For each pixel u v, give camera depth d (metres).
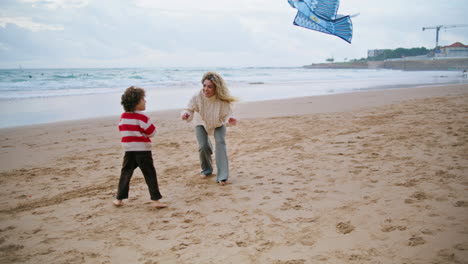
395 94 15.29
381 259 2.46
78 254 2.76
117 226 3.28
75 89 20.66
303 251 2.65
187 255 2.68
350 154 5.46
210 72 4.24
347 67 135.25
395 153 5.34
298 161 5.26
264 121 9.16
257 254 2.64
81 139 7.46
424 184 3.93
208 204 3.75
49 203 3.93
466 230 2.79
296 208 3.48
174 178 4.76
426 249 2.54
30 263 2.64
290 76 43.69
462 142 5.72
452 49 114.50
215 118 4.34
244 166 5.18
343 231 2.93
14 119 10.24
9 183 4.67
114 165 5.51
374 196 3.67
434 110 9.52
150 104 13.78
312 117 9.49
